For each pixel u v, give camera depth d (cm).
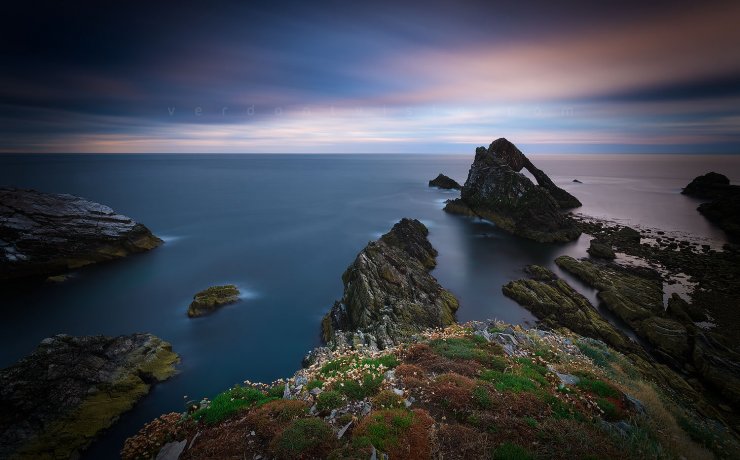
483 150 9688
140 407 2477
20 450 1986
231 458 1102
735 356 3044
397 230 5991
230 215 9031
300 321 3822
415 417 1195
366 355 1952
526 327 3656
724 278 4953
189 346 3300
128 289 4556
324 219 8681
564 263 5388
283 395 1541
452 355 1709
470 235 7231
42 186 12612
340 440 1127
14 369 2350
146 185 14212
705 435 1498
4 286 4550
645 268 5375
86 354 2609
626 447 1127
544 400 1334
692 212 9775
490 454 1055
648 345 3459
